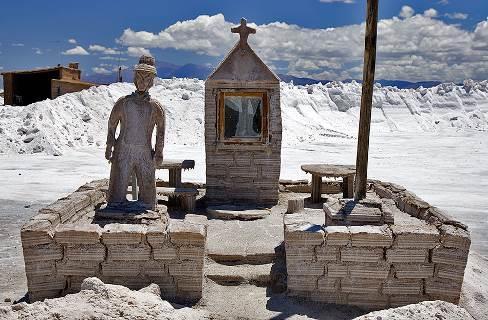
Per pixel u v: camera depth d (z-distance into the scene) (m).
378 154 24.17
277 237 7.80
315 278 6.04
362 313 5.94
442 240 5.93
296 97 39.12
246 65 9.73
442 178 17.73
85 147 23.06
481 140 31.61
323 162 20.64
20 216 10.95
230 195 10.01
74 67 33.59
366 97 6.78
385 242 5.92
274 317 5.64
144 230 6.03
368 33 6.64
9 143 21.59
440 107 45.75
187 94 31.53
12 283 6.88
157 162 7.65
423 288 6.04
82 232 5.93
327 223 7.08
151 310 5.09
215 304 5.97
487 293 6.80
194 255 5.98
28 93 32.72
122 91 30.78
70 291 6.04
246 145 9.81
